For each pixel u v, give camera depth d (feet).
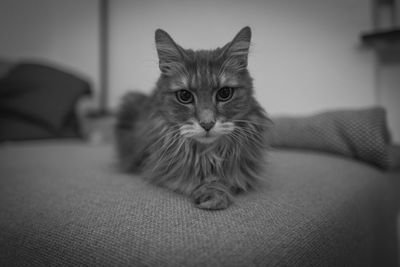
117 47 2.66
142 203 0.83
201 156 0.95
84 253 0.63
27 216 0.80
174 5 2.28
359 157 1.38
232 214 0.74
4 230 0.76
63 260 0.64
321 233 0.72
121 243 0.62
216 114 0.93
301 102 1.95
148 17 2.43
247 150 0.99
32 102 2.34
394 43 1.64
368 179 1.15
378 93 1.73
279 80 1.98
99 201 0.87
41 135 2.37
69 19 2.88
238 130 0.97
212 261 0.55
